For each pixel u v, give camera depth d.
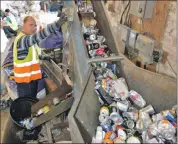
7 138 2.41
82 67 2.18
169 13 2.44
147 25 2.87
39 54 3.07
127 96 2.20
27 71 2.71
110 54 2.37
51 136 2.17
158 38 2.67
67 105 2.32
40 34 2.45
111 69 2.40
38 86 2.88
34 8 4.09
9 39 3.47
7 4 4.07
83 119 1.71
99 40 2.43
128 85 2.34
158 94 2.14
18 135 2.37
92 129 1.83
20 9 4.04
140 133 1.88
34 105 2.51
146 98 2.24
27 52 2.67
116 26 3.72
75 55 2.28
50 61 3.07
